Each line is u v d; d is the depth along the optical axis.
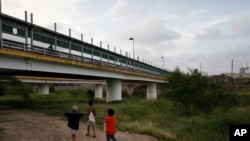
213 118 22.41
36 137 12.92
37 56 22.06
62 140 12.46
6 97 49.78
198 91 27.97
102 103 39.28
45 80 62.72
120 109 27.16
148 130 15.91
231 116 21.28
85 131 15.02
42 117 20.91
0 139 12.07
